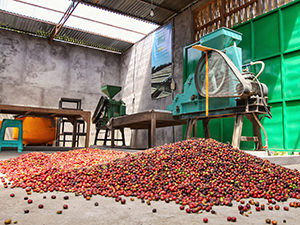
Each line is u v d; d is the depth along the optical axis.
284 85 5.78
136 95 11.88
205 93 4.36
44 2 9.21
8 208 1.61
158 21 10.49
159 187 2.09
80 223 1.34
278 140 5.81
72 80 12.30
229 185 2.12
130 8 9.65
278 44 6.00
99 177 2.43
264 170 2.51
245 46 6.77
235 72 3.76
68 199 1.88
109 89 8.12
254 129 4.29
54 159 3.89
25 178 2.48
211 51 4.28
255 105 3.79
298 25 5.65
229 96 3.89
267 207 1.74
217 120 7.29
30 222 1.35
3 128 6.36
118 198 1.85
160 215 1.51
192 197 1.86
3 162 3.57
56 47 12.10
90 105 12.59
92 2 9.36
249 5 6.97
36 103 11.32
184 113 4.93
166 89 9.78
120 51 13.79
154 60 10.73
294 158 4.17
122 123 6.51
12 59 11.02
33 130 7.77
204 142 3.20
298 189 2.16
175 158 2.65
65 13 9.60
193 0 8.88
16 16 10.05
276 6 6.30
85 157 4.22
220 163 2.52
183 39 9.16
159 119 5.30
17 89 10.98
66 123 11.75
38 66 11.55
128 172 2.44
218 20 7.86
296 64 5.64
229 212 1.61
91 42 12.59
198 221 1.42
